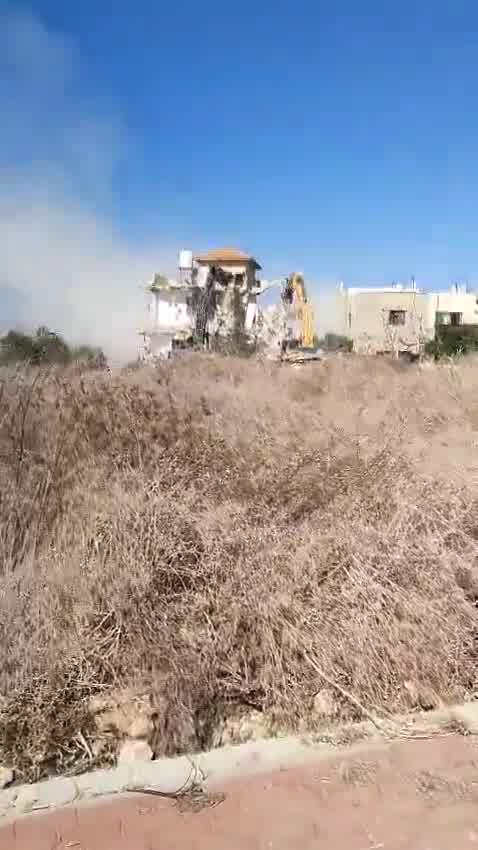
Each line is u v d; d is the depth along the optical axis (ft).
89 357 25.64
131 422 17.57
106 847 8.20
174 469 16.06
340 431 20.08
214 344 51.16
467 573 13.91
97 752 10.05
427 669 11.85
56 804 8.95
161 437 17.79
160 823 8.66
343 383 32.37
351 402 28.48
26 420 16.87
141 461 16.24
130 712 10.57
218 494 15.52
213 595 12.32
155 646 11.24
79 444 16.63
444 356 50.42
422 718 11.21
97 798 9.09
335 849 8.25
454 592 13.10
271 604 12.00
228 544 13.37
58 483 15.15
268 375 32.99
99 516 13.74
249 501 15.30
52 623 11.25
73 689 10.53
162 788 9.33
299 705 11.12
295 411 22.77
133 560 12.48
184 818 8.75
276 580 12.62
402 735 10.76
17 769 9.65
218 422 19.17
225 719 11.05
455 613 12.78
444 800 9.18
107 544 13.15
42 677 10.39
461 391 31.65
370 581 12.59
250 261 156.97
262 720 11.09
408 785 9.50
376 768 9.87
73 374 21.93
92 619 11.59
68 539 13.37
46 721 10.09
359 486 16.16
